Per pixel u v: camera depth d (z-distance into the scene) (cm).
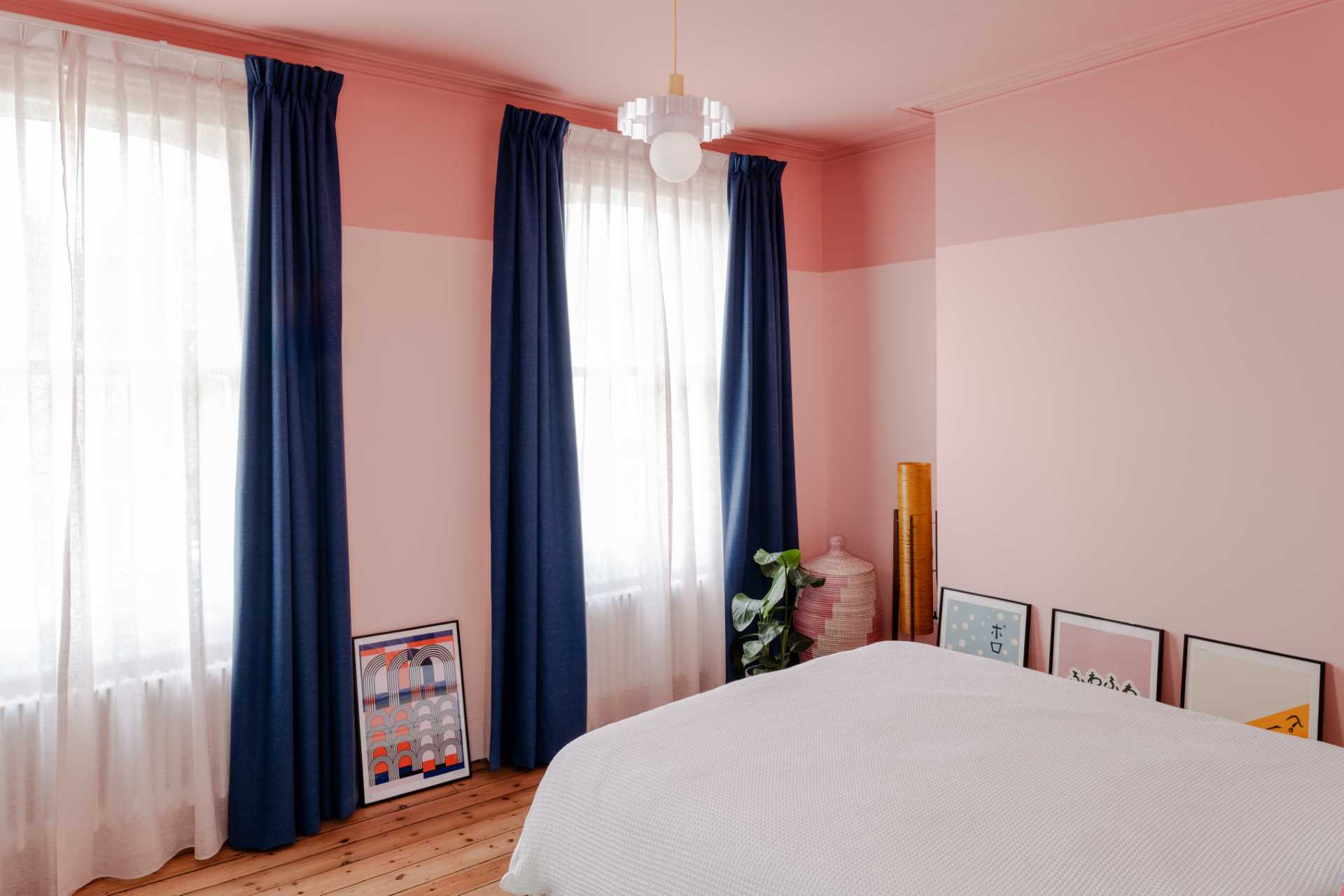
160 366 276
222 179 288
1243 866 153
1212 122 294
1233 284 292
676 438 399
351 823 307
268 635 289
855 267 448
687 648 402
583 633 360
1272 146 282
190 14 278
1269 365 285
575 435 362
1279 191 281
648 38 301
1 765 254
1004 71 337
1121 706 232
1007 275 353
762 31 296
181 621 283
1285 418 282
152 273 274
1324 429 274
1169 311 307
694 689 403
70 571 256
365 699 322
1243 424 291
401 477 331
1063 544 338
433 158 336
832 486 463
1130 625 319
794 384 453
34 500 255
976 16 286
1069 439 336
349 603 312
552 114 365
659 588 387
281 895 262
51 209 257
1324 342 273
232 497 290
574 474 357
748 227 417
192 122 277
